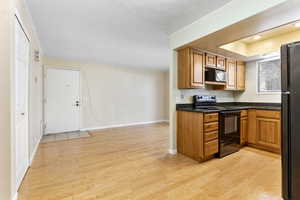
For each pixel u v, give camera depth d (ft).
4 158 4.71
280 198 5.33
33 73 8.96
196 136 8.59
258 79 12.51
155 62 16.67
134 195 5.51
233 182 6.36
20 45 6.32
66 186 6.04
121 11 6.80
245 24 6.07
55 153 9.61
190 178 6.68
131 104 19.44
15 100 5.41
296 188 4.66
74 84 15.79
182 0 5.98
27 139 7.41
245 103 13.23
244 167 7.73
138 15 7.17
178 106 10.03
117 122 18.38
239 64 12.65
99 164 8.07
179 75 9.75
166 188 5.94
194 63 9.34
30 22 7.64
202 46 8.90
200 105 10.87
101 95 17.30
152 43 10.92
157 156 9.21
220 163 8.22
